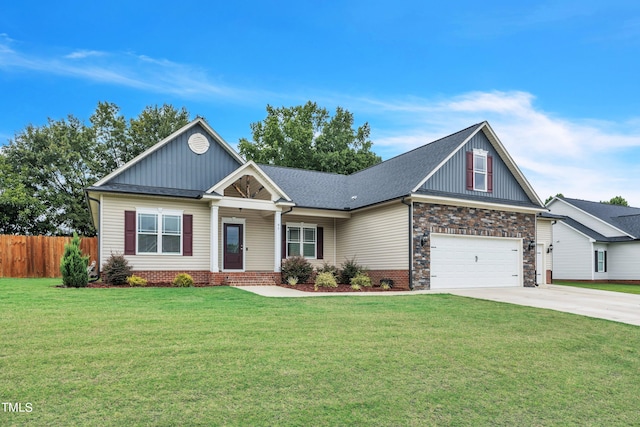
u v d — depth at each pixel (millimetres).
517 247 20719
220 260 19266
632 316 11727
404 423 4770
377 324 9234
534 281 20984
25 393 4930
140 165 17984
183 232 18078
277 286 17250
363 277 17984
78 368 5711
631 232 29891
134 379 5426
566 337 9023
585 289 19844
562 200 33844
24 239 21406
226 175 19703
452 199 18375
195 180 19000
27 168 32062
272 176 22359
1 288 13766
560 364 7184
